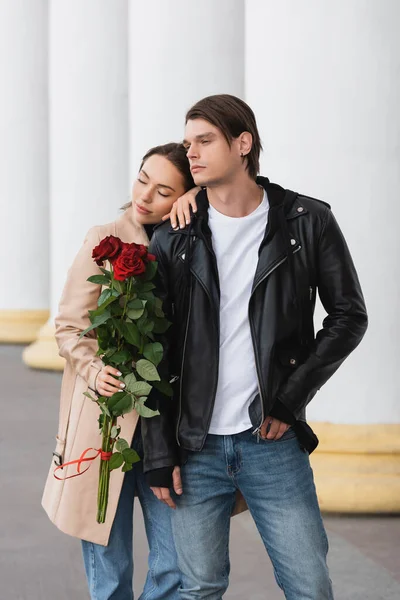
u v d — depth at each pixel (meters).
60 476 5.40
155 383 4.70
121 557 5.41
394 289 8.75
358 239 8.67
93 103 17.14
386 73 8.55
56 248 17.77
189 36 12.74
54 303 18.19
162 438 4.68
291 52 8.73
